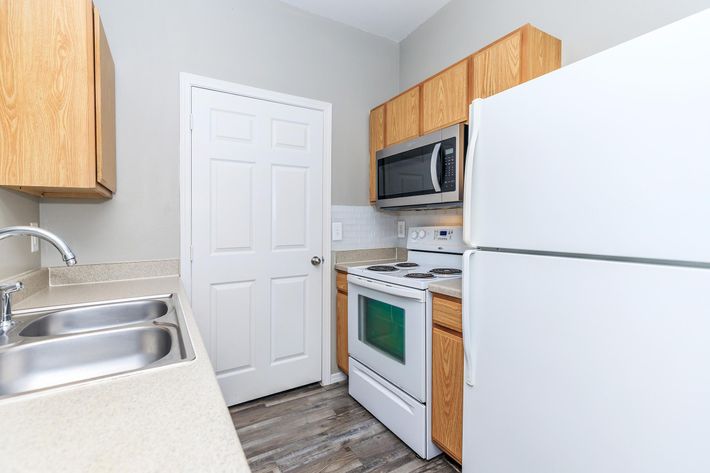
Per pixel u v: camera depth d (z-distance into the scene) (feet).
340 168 8.16
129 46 5.89
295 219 7.61
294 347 7.70
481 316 4.14
